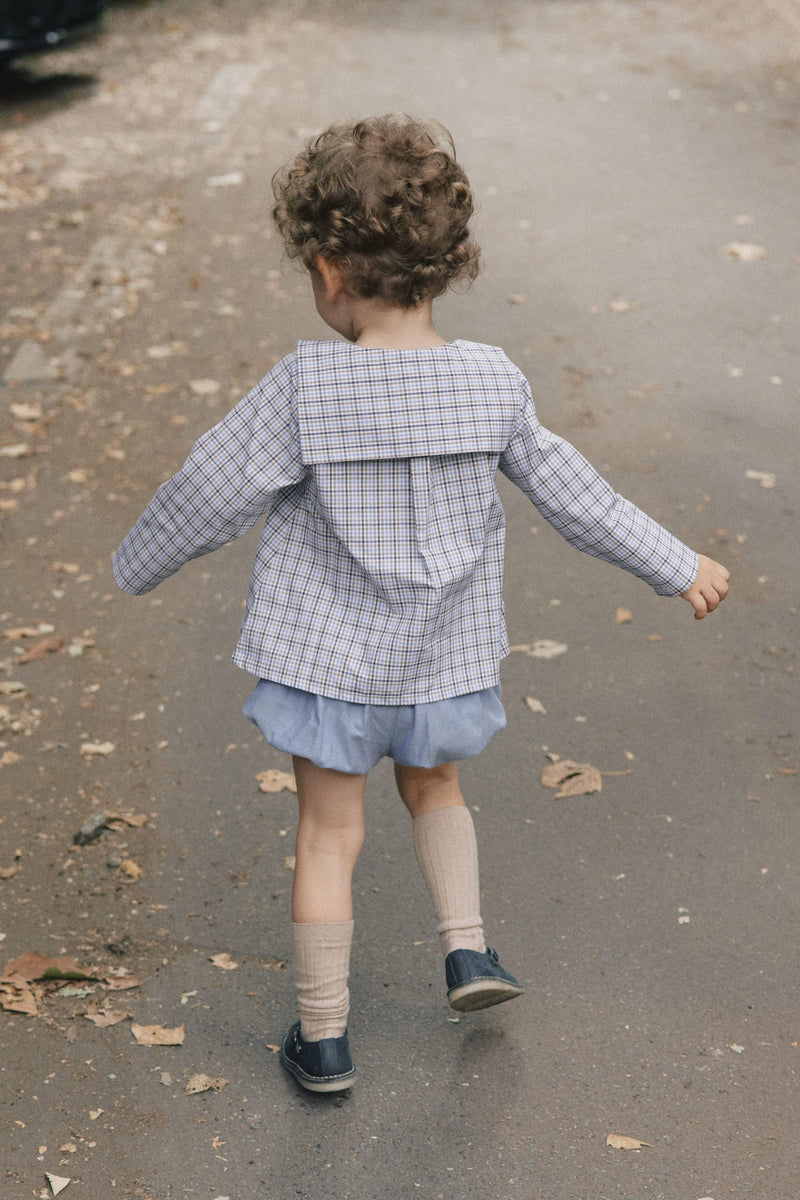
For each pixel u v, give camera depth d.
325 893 2.30
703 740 3.46
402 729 2.20
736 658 3.83
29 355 6.14
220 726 3.61
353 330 2.16
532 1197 2.18
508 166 8.52
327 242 2.04
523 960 2.73
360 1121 2.34
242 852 3.10
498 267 6.96
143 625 4.11
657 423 5.25
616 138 9.02
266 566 2.18
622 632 3.99
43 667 3.89
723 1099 2.37
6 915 2.88
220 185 8.41
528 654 3.89
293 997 2.66
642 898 2.90
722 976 2.67
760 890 2.92
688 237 7.25
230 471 2.12
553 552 4.48
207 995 2.65
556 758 3.41
